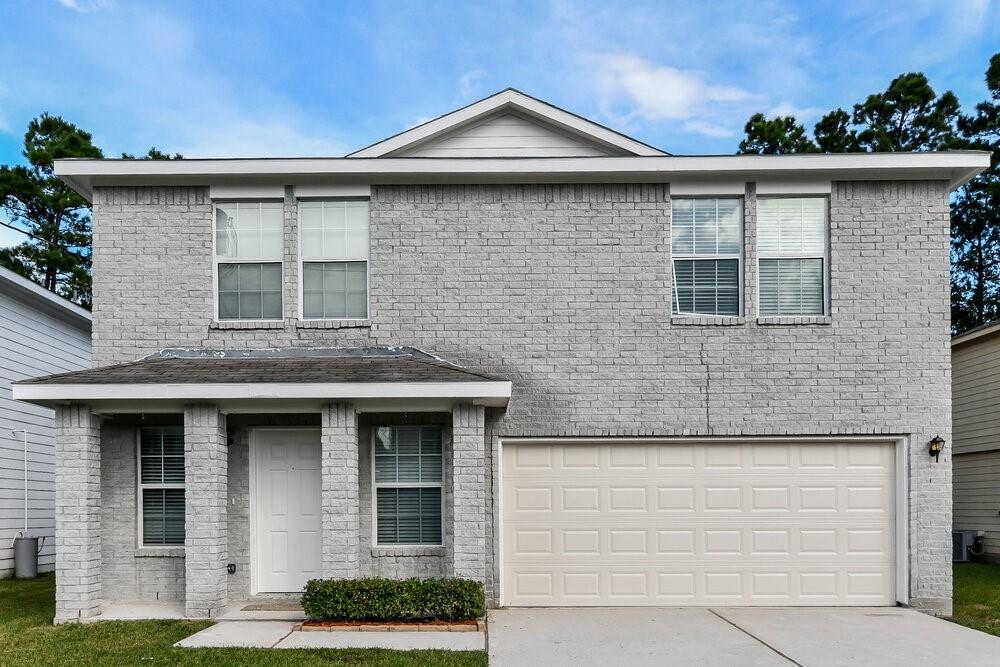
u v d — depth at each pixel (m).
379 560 8.74
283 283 9.25
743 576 9.01
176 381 7.80
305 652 6.55
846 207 9.22
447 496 8.83
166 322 9.16
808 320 9.08
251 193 9.28
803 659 6.54
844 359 9.06
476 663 6.27
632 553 9.02
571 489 9.08
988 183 24.47
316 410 8.23
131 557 8.74
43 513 13.29
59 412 8.07
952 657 6.63
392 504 8.95
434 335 9.16
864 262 9.16
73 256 27.27
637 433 9.02
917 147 25.31
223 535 8.23
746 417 9.02
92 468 8.16
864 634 7.47
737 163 9.05
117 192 9.27
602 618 8.19
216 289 9.31
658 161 9.02
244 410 8.27
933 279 9.12
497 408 9.04
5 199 26.56
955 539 13.89
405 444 9.02
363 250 9.38
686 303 9.30
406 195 9.31
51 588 10.72
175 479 8.98
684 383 9.09
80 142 26.58
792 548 9.03
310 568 8.84
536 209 9.30
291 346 9.13
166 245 9.23
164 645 6.80
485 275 9.23
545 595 8.95
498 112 10.41
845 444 9.12
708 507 9.05
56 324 14.08
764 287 9.30
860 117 26.31
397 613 7.64
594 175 9.18
